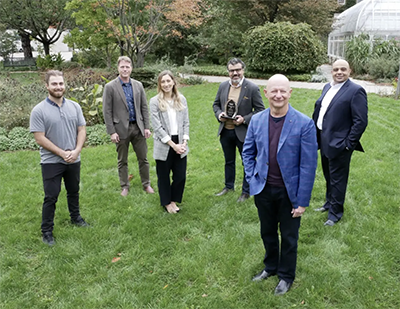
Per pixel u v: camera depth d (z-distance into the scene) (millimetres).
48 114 3436
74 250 3439
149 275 3055
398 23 17984
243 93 4277
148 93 12211
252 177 2748
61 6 22953
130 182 5141
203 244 3500
